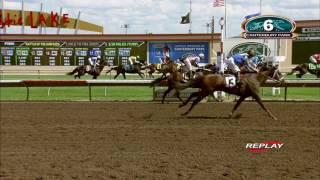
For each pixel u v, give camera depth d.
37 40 47.94
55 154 10.18
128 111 16.59
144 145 10.95
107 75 43.03
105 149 10.59
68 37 47.88
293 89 26.95
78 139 11.73
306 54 43.38
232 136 11.90
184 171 8.66
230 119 14.64
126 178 8.28
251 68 14.61
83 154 10.15
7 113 16.17
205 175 8.38
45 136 12.14
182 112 16.28
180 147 10.70
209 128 13.02
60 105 18.44
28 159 9.77
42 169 8.98
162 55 47.31
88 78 37.69
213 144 10.98
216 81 14.42
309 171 8.62
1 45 48.00
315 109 16.94
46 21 59.59
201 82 14.65
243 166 8.99
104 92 24.42
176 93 18.64
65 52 47.97
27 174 8.65
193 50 46.75
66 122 14.24
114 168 8.95
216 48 46.22
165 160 9.49
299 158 9.63
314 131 12.52
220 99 19.75
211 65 20.78
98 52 47.81
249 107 17.58
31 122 14.29
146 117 15.14
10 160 9.70
